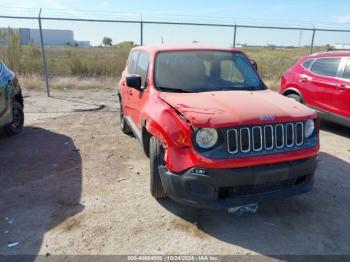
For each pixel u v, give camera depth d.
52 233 3.38
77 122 7.72
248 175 3.13
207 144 3.15
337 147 6.06
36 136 6.61
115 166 5.07
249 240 3.28
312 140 3.50
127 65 6.50
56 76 13.63
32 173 4.83
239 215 3.71
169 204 3.93
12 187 4.38
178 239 3.30
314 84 7.01
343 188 4.36
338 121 6.62
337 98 6.52
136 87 4.50
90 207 3.87
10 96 6.34
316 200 4.05
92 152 5.68
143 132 4.35
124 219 3.62
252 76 4.70
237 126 3.16
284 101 3.79
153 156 3.72
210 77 4.45
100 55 14.94
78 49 16.08
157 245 3.20
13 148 5.89
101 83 12.73
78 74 14.30
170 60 4.59
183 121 3.26
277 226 3.52
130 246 3.19
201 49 4.87
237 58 4.89
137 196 4.12
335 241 3.28
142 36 10.80
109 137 6.52
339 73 6.61
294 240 3.29
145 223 3.55
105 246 3.18
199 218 3.66
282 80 7.98
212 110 3.34
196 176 3.16
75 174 4.79
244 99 3.70
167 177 3.37
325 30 11.55
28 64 13.87
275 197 3.34
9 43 13.59
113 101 10.16
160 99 3.86
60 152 5.68
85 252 3.10
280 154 3.24
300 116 3.38
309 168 3.41
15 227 3.48
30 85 11.93
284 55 14.48
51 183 4.50
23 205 3.92
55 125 7.44
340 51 6.92
